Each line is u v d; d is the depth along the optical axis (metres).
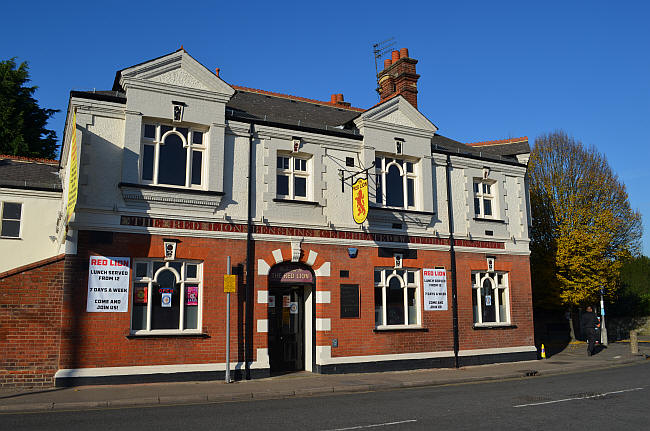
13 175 16.83
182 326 13.05
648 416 8.62
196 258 13.35
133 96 13.02
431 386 13.16
